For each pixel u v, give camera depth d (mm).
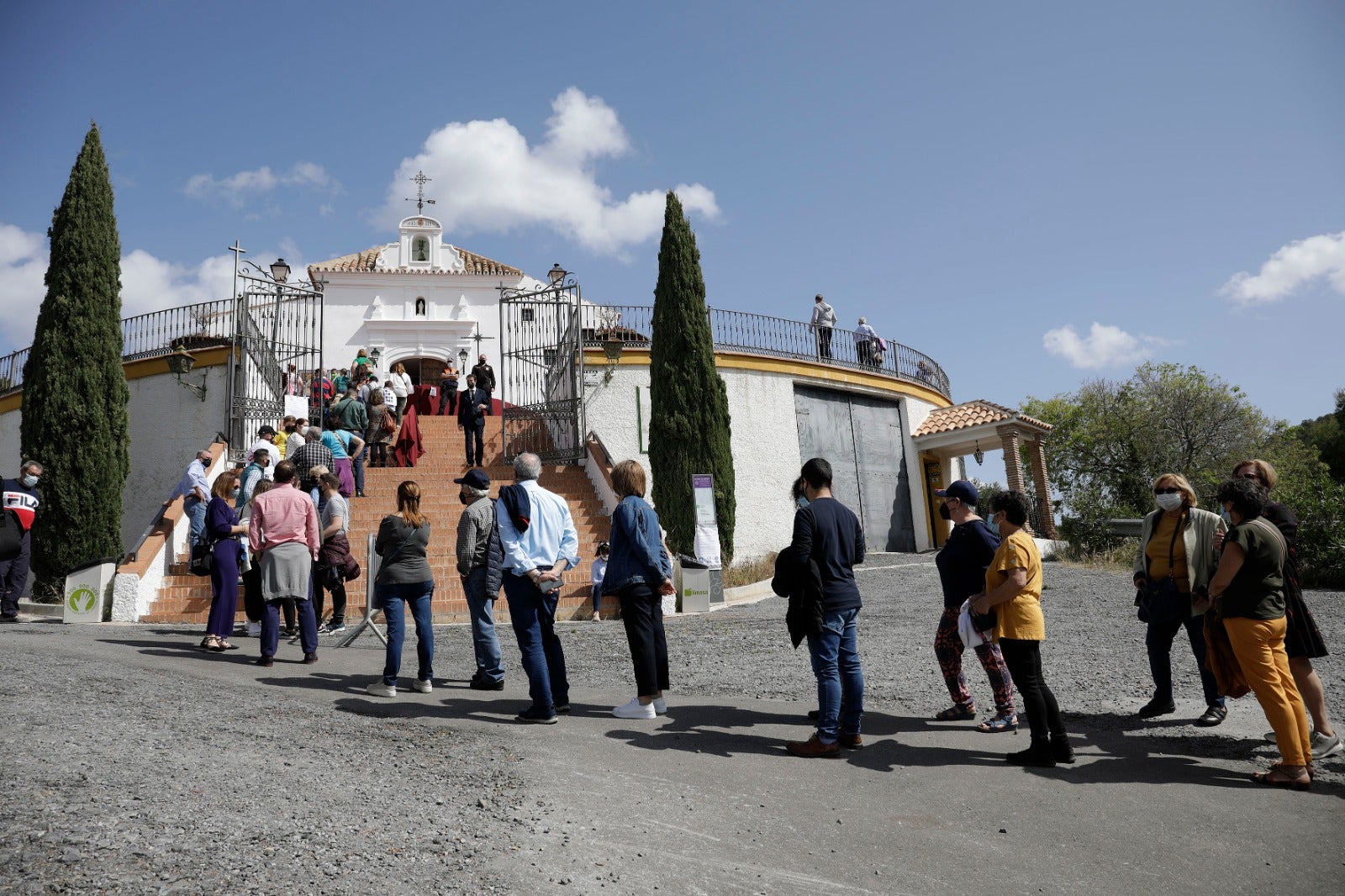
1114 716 6242
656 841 3883
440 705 6531
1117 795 4645
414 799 4137
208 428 19094
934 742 5691
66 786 3771
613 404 19984
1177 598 5996
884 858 3822
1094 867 3766
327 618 10875
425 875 3293
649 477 19703
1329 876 3674
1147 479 29406
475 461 17609
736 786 4738
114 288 14828
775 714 6449
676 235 17438
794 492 5879
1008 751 5465
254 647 9102
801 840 4000
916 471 24484
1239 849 3947
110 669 6996
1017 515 5328
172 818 3549
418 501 7039
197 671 7402
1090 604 11352
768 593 16047
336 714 5945
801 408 22406
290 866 3219
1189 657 8000
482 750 5184
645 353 20328
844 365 23344
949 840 4043
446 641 10117
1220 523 5945
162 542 12406
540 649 6125
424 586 6949
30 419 13922
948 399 27547
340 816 3799
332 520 9719
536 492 6320
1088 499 29766
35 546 13555
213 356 19297
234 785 4059
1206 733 5781
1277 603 4922
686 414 16719
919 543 24141
